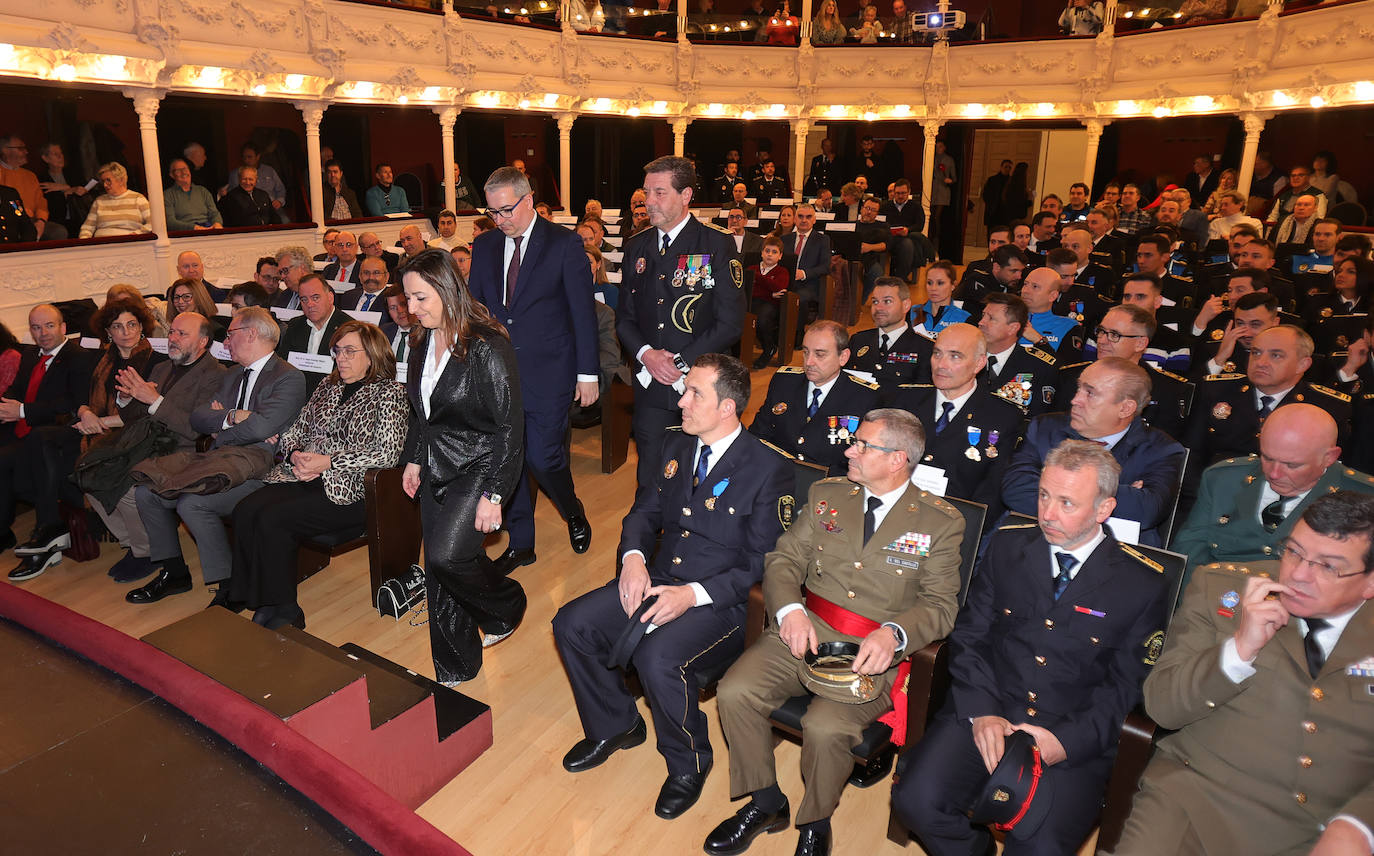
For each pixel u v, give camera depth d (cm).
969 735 223
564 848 240
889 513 251
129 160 1054
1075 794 210
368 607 377
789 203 1271
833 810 230
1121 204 948
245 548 341
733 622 265
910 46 1336
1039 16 1514
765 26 1391
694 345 366
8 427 450
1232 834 190
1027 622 231
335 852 138
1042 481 221
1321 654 188
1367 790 175
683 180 357
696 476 279
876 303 441
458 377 280
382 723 236
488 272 379
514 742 286
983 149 1596
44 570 412
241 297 541
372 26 1001
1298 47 973
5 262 714
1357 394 377
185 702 173
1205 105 1091
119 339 438
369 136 1268
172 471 369
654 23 1338
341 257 739
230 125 1134
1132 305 359
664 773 274
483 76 1127
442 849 133
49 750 160
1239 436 341
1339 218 880
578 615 266
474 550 293
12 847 136
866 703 230
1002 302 384
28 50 695
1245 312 399
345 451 358
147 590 381
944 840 216
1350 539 173
